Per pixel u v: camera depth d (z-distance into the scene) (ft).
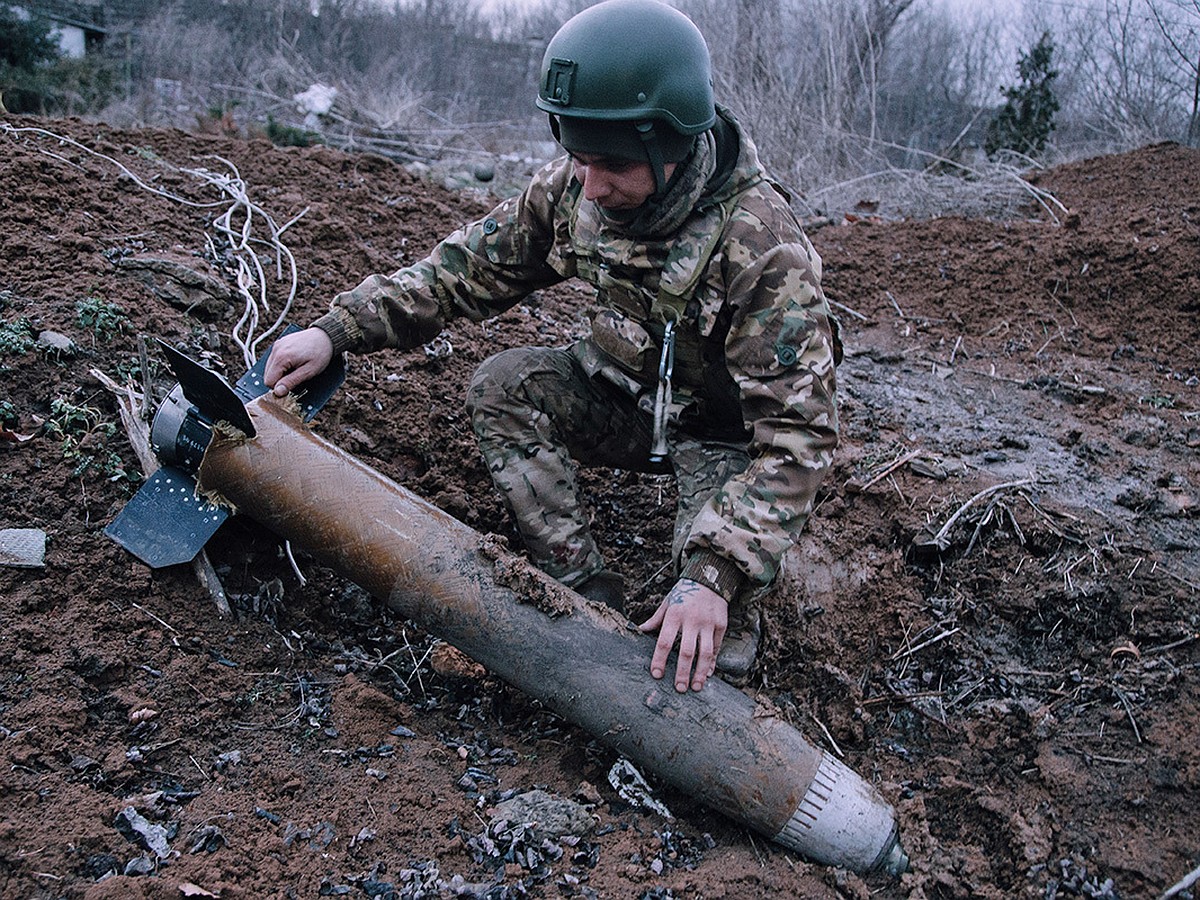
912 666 8.24
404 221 13.14
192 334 9.42
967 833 7.02
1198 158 17.93
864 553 8.98
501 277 7.78
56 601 7.03
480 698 7.64
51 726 6.24
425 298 7.65
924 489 9.48
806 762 6.49
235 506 7.23
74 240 9.76
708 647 6.40
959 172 24.35
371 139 29.81
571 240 7.33
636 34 6.22
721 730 6.46
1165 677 7.64
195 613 7.34
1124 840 6.70
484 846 6.28
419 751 6.95
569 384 7.83
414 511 7.06
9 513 7.45
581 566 7.76
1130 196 17.17
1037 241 15.52
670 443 7.82
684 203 6.63
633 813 6.81
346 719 6.99
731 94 23.71
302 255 11.35
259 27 52.49
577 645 6.66
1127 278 14.38
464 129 33.09
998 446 10.51
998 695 7.89
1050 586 8.47
